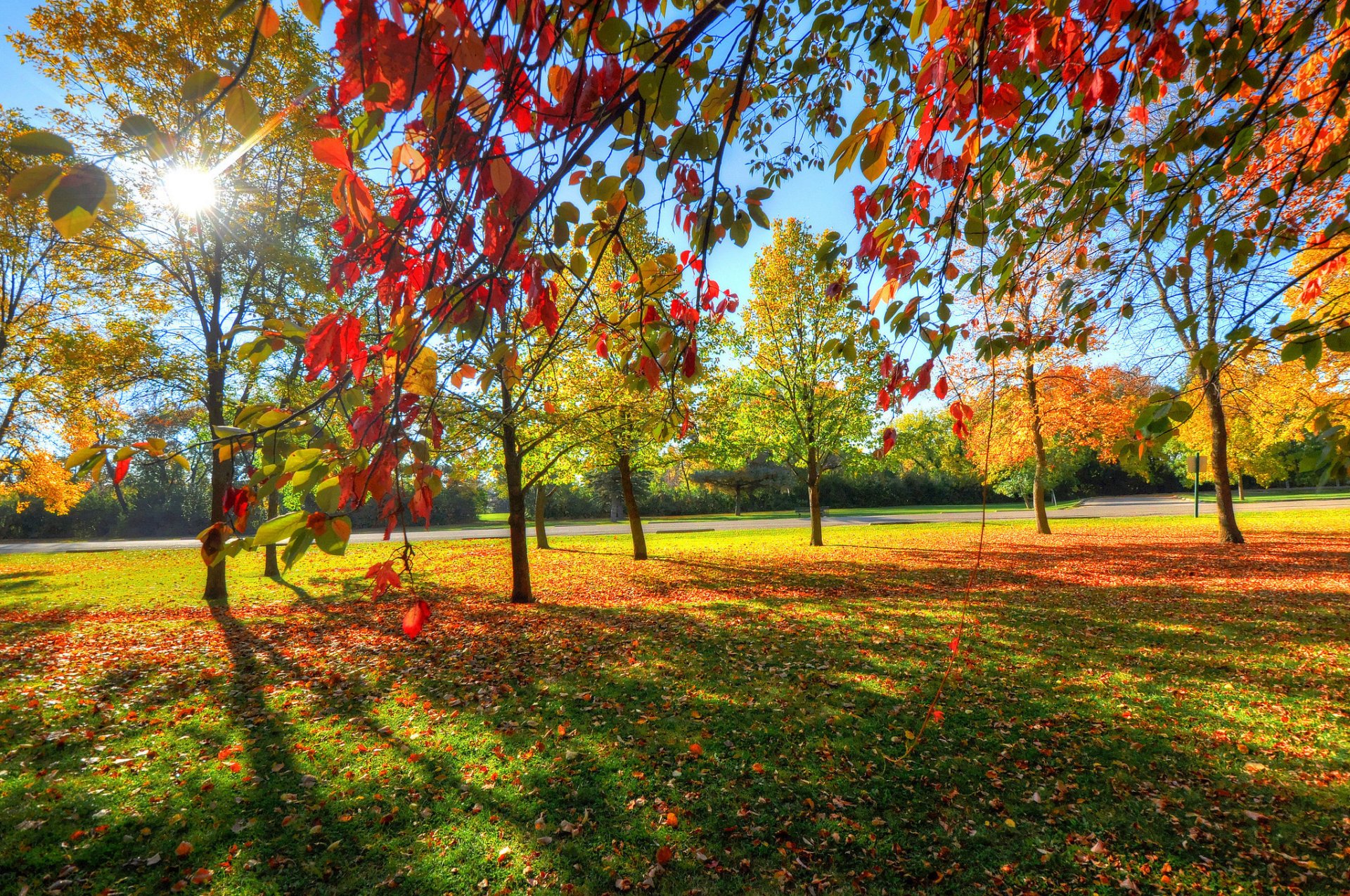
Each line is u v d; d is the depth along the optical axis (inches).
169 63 351.9
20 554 820.6
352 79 46.1
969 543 711.1
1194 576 437.4
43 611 418.0
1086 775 167.8
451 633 339.3
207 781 172.4
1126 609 342.3
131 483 1089.4
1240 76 96.5
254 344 52.1
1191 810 151.2
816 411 719.1
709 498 1673.2
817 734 195.2
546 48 50.9
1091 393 659.4
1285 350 68.1
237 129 37.9
